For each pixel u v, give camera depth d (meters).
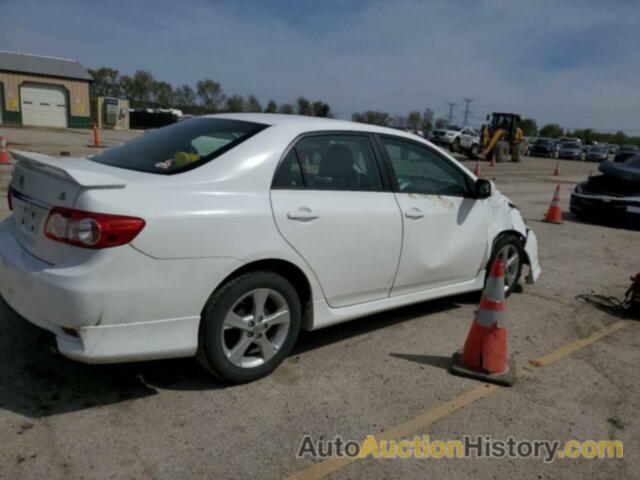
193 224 3.01
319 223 3.56
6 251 3.21
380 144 4.16
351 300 3.97
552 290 6.11
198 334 3.18
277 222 3.35
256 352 3.53
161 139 3.79
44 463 2.61
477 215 4.82
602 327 5.04
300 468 2.74
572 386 3.82
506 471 2.86
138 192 2.95
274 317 3.49
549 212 10.77
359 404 3.36
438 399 3.50
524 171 25.92
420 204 4.29
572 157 48.00
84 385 3.31
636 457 3.05
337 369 3.79
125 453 2.73
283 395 3.38
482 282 5.06
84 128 38.91
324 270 3.68
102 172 3.23
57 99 37.50
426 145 4.53
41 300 2.87
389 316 4.88
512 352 4.35
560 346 4.53
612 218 10.55
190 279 3.03
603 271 7.20
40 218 3.05
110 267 2.79
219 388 3.39
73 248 2.84
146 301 2.92
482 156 31.42
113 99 41.34
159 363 3.64
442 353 4.18
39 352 3.64
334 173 3.80
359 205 3.83
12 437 2.77
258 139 3.49
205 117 4.10
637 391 3.82
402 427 3.16
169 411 3.11
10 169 12.20
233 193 3.24
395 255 4.11
